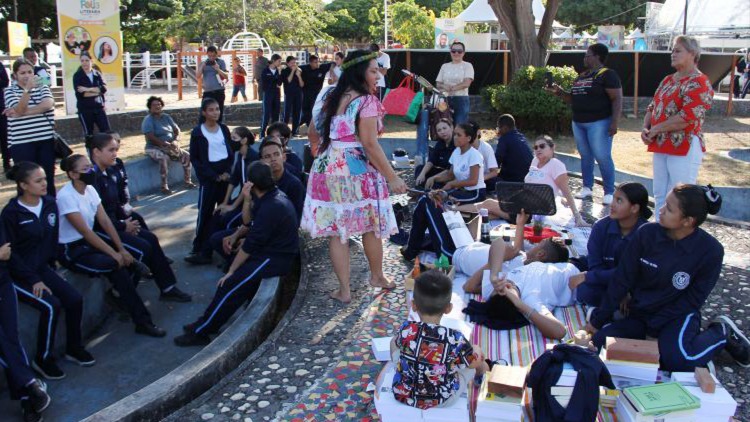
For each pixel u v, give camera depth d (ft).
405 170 30.58
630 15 131.54
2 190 26.07
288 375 12.16
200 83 59.52
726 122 49.62
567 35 123.85
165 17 114.52
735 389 11.40
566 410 9.00
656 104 17.84
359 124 13.64
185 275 20.38
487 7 79.00
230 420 10.80
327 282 16.51
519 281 13.70
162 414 11.23
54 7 97.66
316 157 14.46
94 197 16.71
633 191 13.05
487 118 47.98
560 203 22.70
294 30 117.91
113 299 18.29
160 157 29.53
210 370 12.26
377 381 10.46
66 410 13.30
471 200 20.52
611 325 11.94
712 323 11.66
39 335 14.14
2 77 27.14
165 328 16.96
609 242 13.64
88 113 31.81
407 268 17.38
